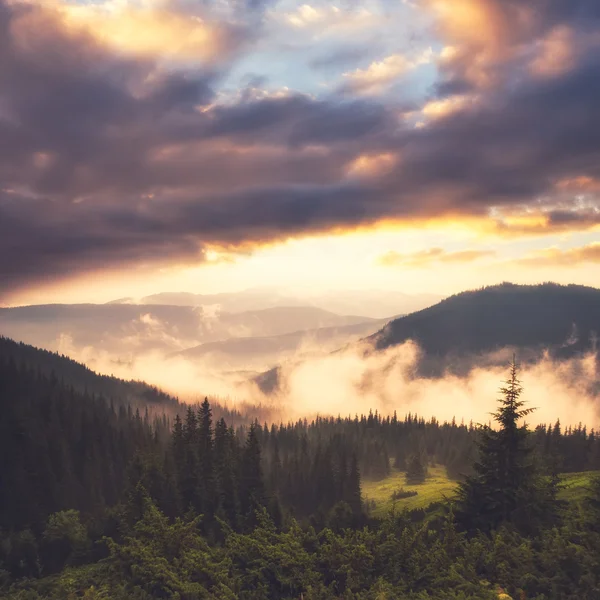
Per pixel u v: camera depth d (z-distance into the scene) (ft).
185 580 77.46
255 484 231.09
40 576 147.84
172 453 272.10
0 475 340.18
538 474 101.24
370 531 92.63
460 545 81.10
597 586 64.85
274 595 75.51
